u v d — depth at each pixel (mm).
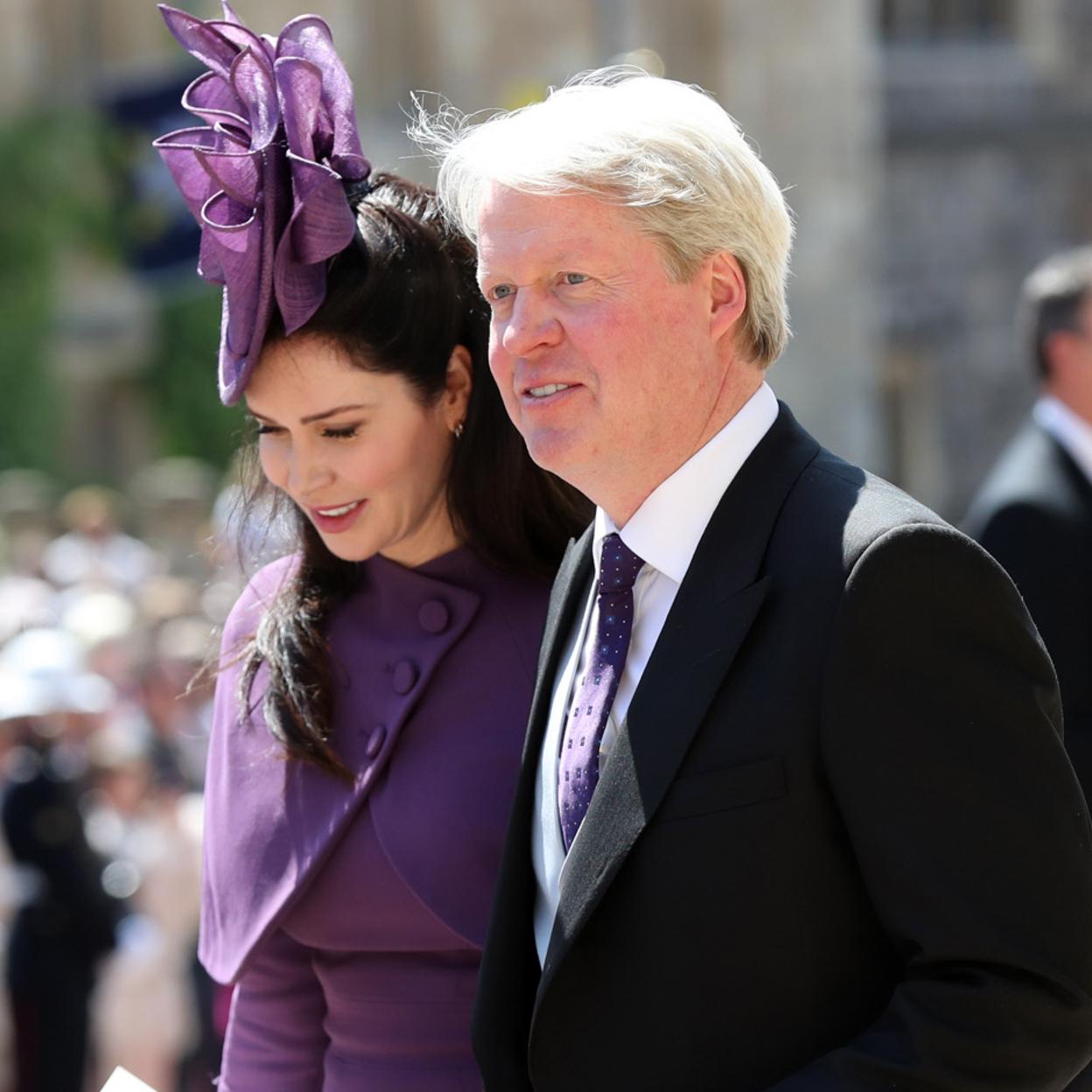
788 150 61062
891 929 6547
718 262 7094
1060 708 6863
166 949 21625
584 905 6820
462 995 8695
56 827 22703
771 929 6613
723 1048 6672
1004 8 71438
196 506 63656
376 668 9086
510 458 9078
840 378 61031
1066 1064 6406
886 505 6785
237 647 9641
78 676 25016
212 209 8547
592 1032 6934
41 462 77438
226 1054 9500
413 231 8773
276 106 8398
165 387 79188
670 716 6824
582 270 6938
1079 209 71375
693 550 7238
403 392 8750
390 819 8711
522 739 8773
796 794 6602
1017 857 6410
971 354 70250
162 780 24453
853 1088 6336
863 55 60656
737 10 60656
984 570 6586
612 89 7125
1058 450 14594
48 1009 22438
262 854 8961
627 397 6996
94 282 79375
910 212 69312
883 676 6496
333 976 8992
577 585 8031
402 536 9055
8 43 80250
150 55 80875
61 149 78125
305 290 8391
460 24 63656
